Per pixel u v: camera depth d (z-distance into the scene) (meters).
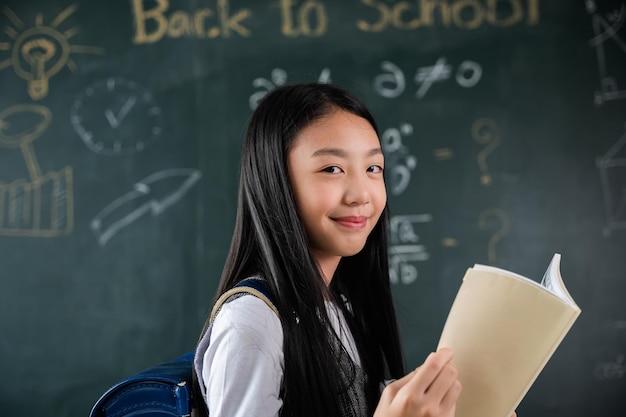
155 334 2.65
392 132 2.64
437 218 2.63
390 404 0.65
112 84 2.68
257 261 0.80
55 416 2.64
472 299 0.73
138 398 0.79
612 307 2.59
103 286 2.66
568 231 2.61
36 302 2.66
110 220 2.66
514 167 2.62
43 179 2.66
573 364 2.60
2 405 2.64
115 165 2.67
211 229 2.66
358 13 2.66
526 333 0.69
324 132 0.77
